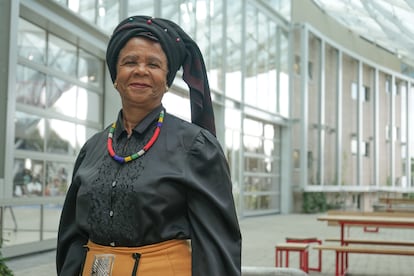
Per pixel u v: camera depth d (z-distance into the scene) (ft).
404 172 114.32
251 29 67.00
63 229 6.01
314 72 84.48
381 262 30.99
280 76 76.59
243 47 63.46
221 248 5.10
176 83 44.88
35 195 29.25
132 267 5.19
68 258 5.86
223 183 5.34
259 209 71.72
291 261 29.66
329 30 91.97
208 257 5.06
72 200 5.97
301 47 80.02
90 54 35.04
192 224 5.23
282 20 77.51
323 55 84.99
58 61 31.60
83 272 5.50
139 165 5.32
